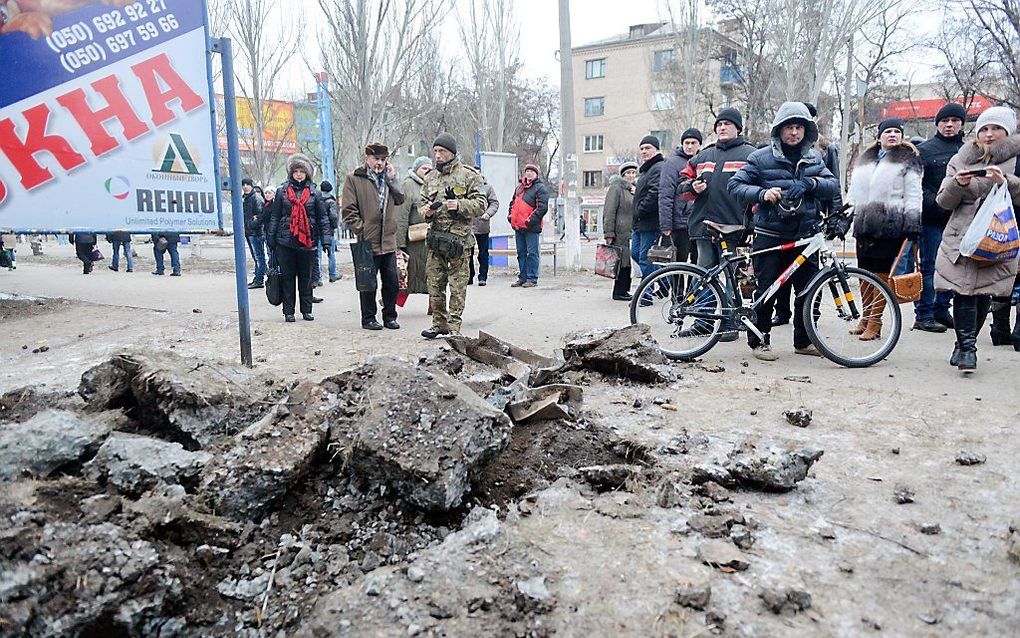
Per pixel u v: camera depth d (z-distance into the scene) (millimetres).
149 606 2283
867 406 4602
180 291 11938
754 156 6227
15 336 7406
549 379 5188
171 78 5543
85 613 2152
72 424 3146
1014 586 2473
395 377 3387
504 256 16062
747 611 2338
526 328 7812
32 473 2900
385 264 7777
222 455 3064
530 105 59562
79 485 2727
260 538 2820
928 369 5691
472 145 45812
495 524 2814
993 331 6555
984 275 5383
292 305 8406
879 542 2795
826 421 4297
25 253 25266
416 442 3008
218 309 9484
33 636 2078
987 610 2342
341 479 3150
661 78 44469
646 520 2963
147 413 3580
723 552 2664
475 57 43281
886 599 2410
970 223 5543
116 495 2746
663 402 4691
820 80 28438
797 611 2334
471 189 6953
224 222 5797
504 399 3900
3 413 3764
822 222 6047
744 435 4035
